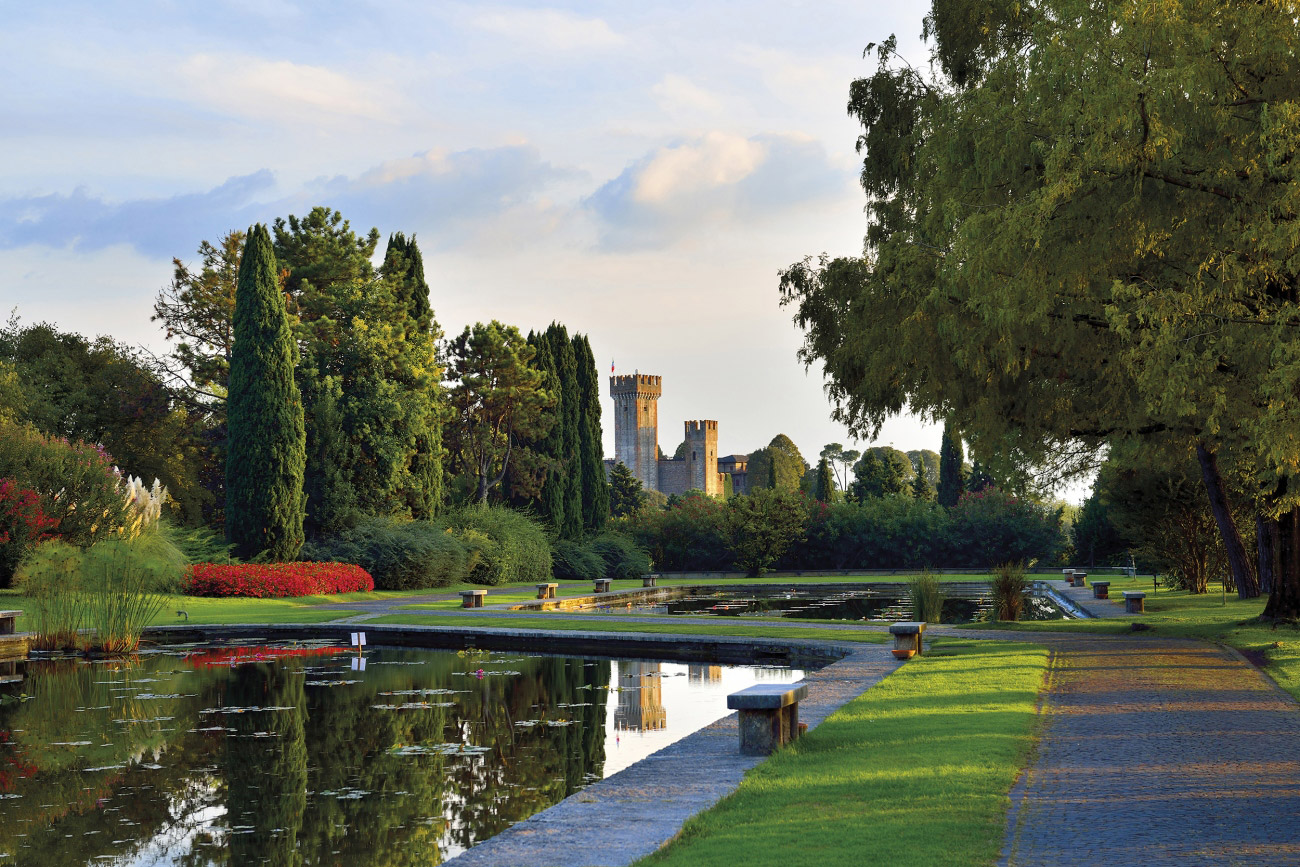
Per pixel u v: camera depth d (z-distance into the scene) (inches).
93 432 2011.6
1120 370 689.0
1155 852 262.1
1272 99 486.6
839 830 284.4
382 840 374.6
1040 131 567.2
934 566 2812.5
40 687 770.8
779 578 2593.5
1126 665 667.4
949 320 636.1
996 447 835.4
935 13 837.8
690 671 857.5
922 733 426.9
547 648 1030.4
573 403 2667.3
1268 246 450.0
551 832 303.0
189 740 559.8
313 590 1605.6
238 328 1722.4
